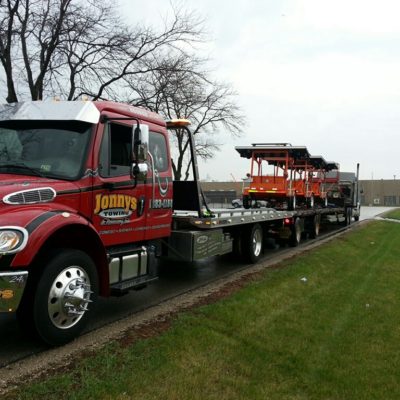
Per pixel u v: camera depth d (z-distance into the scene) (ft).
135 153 19.61
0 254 13.85
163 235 23.45
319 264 34.42
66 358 14.99
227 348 16.19
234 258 35.86
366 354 16.39
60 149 17.80
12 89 48.39
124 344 16.22
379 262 37.27
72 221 15.98
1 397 12.13
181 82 61.87
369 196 308.81
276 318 19.99
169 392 12.73
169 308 21.70
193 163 27.94
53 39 47.91
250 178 54.49
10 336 17.35
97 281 17.58
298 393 13.33
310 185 58.03
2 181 15.88
